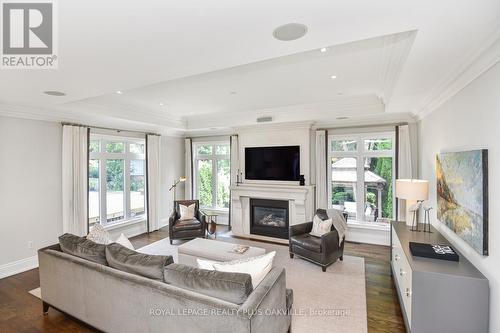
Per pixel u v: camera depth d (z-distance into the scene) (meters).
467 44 1.88
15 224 3.93
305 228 4.61
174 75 2.56
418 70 2.41
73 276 2.51
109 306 2.25
